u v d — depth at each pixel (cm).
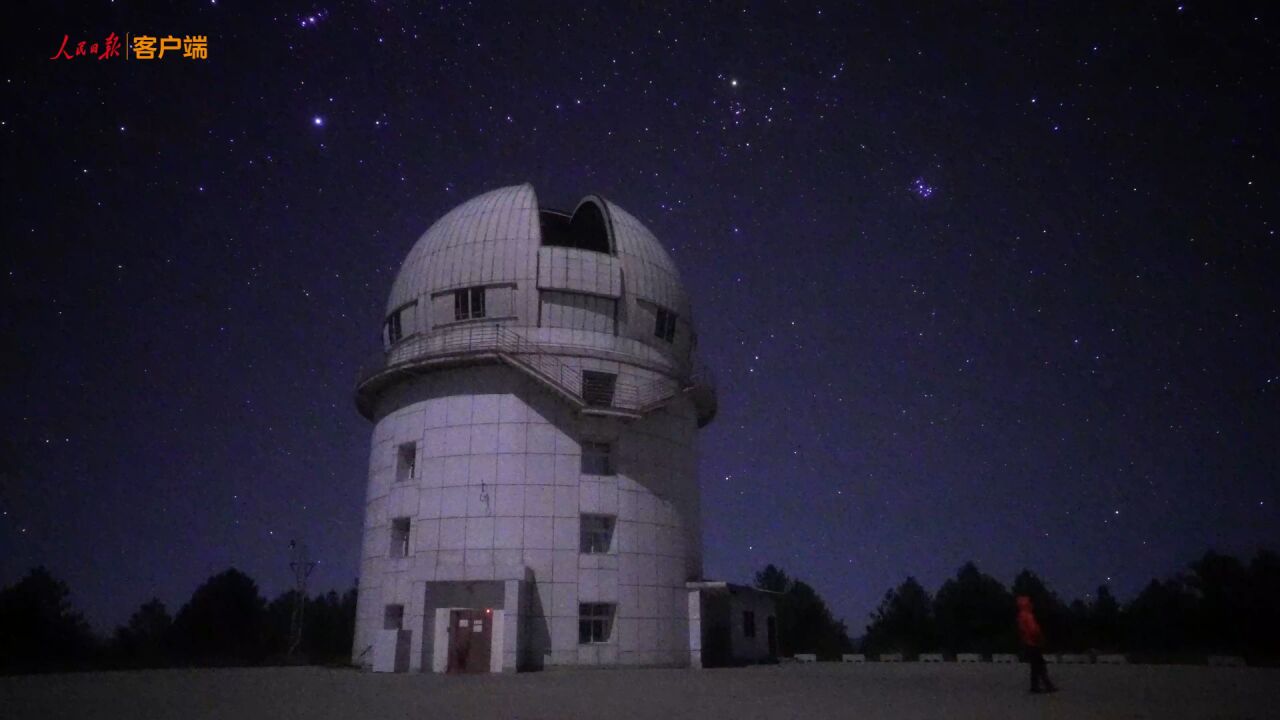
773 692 2108
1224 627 4622
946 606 5728
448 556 3281
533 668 3144
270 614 5806
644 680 2617
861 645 6209
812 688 2248
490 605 3216
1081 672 2875
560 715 1578
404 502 3475
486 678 2730
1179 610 4881
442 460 3428
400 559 3409
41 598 4647
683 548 3647
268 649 5244
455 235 3838
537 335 3569
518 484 3341
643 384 3691
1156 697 1866
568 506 3359
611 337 3706
